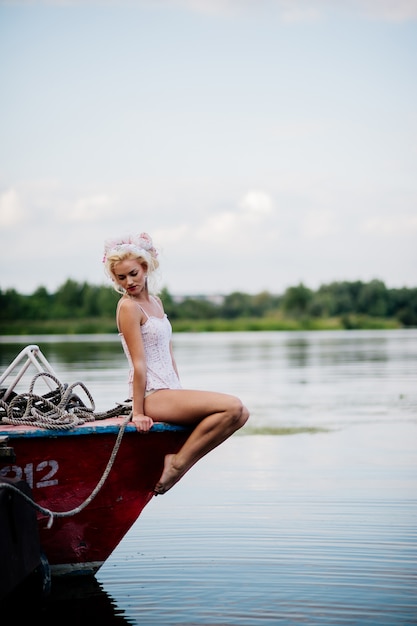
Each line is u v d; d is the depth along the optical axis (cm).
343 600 484
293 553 571
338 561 553
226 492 748
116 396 1398
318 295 8625
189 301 8625
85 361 2528
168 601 490
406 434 1049
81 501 521
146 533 627
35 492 513
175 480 520
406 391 1589
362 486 759
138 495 528
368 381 1820
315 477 800
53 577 540
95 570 540
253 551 578
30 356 557
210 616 464
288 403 1395
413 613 465
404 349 3462
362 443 983
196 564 554
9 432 497
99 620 463
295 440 1013
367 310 8569
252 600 487
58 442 510
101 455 515
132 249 521
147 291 538
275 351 3388
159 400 515
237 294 8706
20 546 462
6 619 467
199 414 508
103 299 7325
